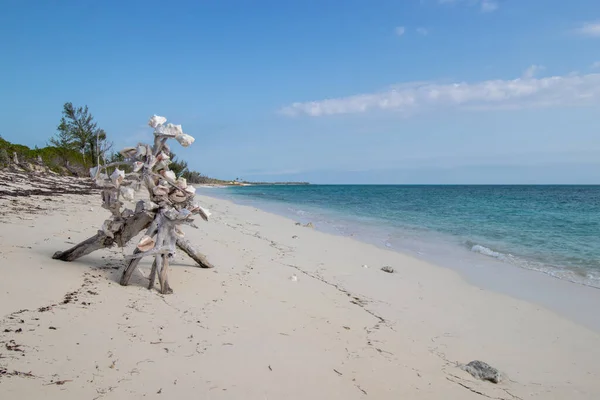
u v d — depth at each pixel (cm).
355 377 364
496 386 385
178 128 554
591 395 379
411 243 1269
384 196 5466
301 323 481
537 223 1866
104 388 285
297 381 338
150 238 526
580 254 1097
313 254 971
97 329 377
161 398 284
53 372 294
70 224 913
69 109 4216
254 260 820
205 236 1050
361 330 491
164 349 359
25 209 1094
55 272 522
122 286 518
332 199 4400
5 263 523
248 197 4588
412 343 470
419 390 357
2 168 2555
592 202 3838
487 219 2053
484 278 828
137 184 559
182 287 552
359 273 803
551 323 573
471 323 559
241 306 509
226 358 360
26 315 378
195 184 8600
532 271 895
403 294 677
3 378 275
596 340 516
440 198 4766
